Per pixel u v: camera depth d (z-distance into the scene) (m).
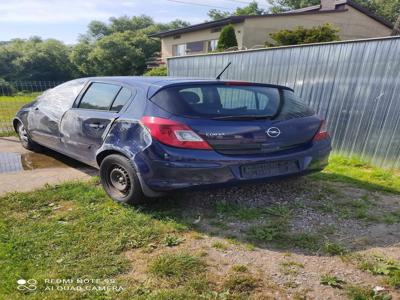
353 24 21.89
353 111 5.89
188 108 3.36
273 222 3.44
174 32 24.61
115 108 3.90
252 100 3.73
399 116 5.25
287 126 3.65
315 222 3.49
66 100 4.79
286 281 2.53
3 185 4.38
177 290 2.39
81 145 4.35
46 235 3.07
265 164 3.51
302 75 6.64
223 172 3.29
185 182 3.25
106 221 3.37
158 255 2.83
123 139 3.61
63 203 3.82
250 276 2.57
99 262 2.69
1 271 2.53
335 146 6.25
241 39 19.34
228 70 8.16
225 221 3.45
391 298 2.36
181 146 3.22
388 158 5.44
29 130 5.75
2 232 3.11
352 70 5.84
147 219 3.43
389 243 3.10
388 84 5.35
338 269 2.69
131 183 3.56
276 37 15.88
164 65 27.14
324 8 23.11
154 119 3.36
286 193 4.23
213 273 2.60
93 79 4.52
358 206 3.90
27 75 53.47
